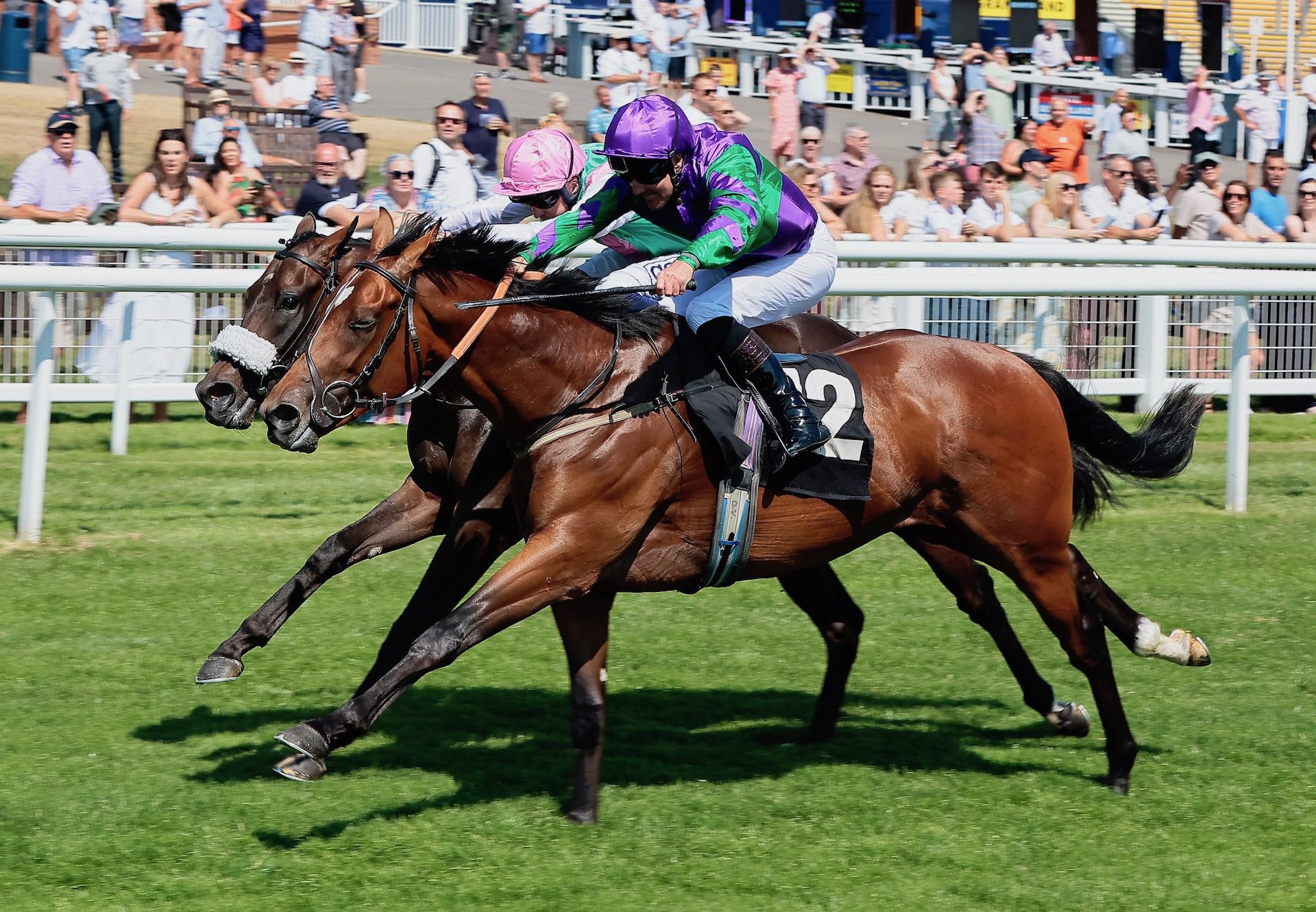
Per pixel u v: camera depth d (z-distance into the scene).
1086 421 6.75
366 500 11.23
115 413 12.16
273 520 10.62
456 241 5.79
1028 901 5.28
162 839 5.69
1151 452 6.88
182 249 11.82
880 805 6.23
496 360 5.75
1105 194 16.36
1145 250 13.36
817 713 7.11
